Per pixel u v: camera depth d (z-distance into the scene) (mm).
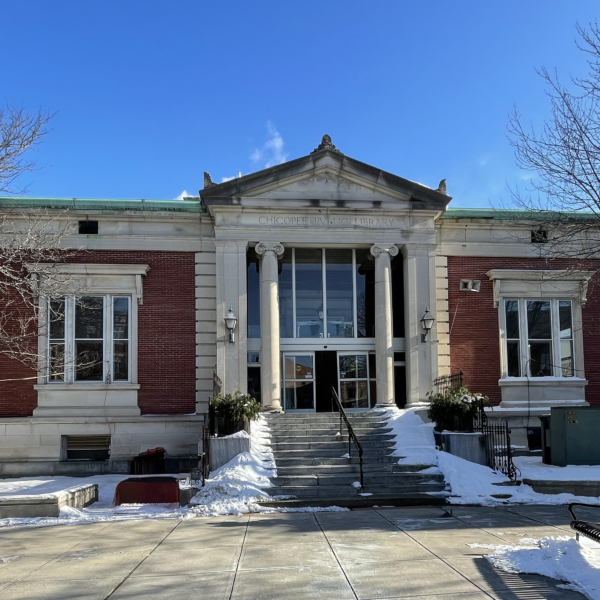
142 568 8266
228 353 18875
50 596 7125
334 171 19844
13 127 17266
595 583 6957
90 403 19031
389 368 19234
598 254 21109
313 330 20469
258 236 19484
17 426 18641
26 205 19406
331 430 17172
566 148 16000
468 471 14680
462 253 20844
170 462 18844
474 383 20266
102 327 19500
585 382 20641
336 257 20828
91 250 19625
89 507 13961
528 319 21047
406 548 9023
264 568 8102
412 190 19984
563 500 13312
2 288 18266
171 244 19969
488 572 7672
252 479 14164
